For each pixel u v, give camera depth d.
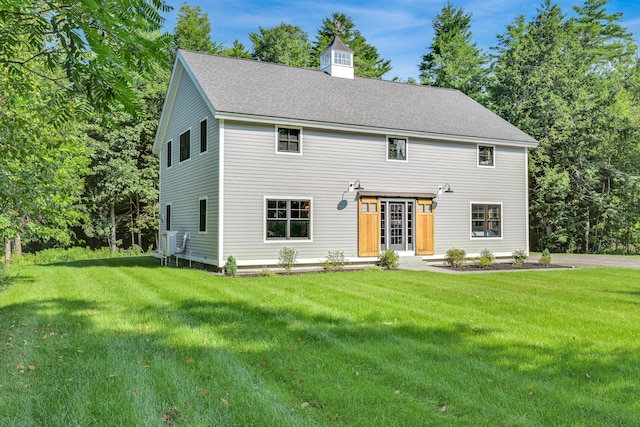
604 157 25.78
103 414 3.62
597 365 5.03
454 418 3.64
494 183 19.23
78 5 2.98
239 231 14.48
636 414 3.76
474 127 19.09
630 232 25.61
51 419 3.53
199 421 3.53
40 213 7.14
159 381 4.33
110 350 5.34
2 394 3.99
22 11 3.32
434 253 17.83
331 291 9.98
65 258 26.14
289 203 15.30
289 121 14.97
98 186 28.23
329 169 15.98
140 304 8.32
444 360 5.14
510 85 27.41
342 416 3.65
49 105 4.75
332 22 41.72
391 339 6.02
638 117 24.23
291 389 4.24
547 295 9.71
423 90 21.92
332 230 15.99
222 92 15.16
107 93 3.59
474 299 9.06
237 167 14.49
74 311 7.67
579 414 3.75
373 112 17.45
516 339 6.07
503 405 3.91
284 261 14.90
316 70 20.30
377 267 15.91
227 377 4.48
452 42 36.34
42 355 5.14
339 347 5.62
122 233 33.94
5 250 24.16
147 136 29.17
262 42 36.25
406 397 4.06
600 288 10.86
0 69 5.08
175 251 16.95
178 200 18.56
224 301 8.60
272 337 6.07
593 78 26.81
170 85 18.62
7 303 8.42
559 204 25.61
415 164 17.55
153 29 3.45
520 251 18.33
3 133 5.56
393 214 17.23
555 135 25.22
